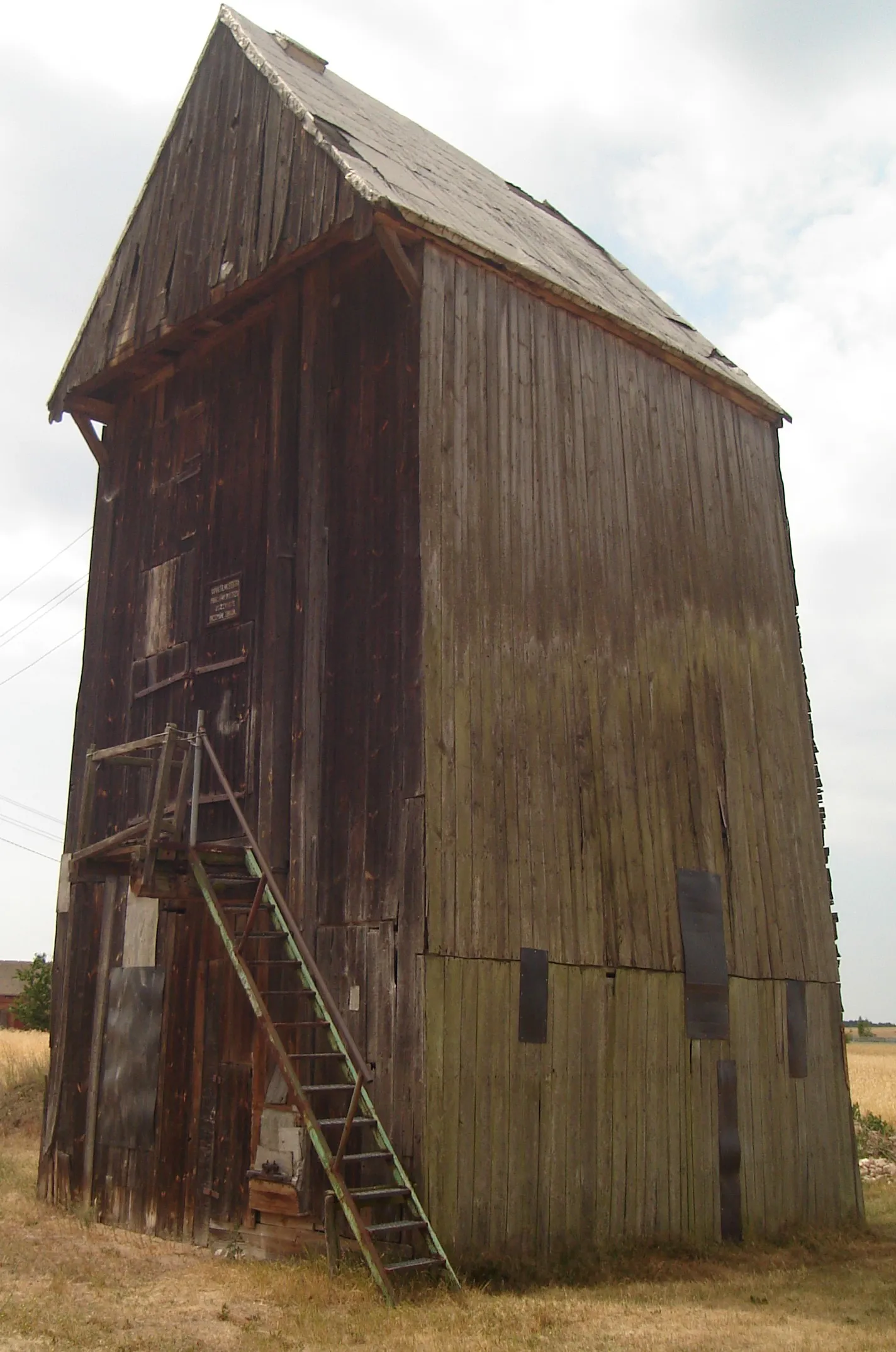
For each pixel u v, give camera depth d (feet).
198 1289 32.27
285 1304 30.04
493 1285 33.30
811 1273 38.52
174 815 41.39
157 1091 43.78
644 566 48.16
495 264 43.65
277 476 44.14
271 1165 37.50
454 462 40.55
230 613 45.75
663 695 47.42
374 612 39.91
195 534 48.73
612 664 45.27
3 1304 29.30
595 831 42.47
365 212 39.99
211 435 49.16
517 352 44.50
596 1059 40.27
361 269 43.83
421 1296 30.68
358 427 42.19
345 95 55.42
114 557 53.31
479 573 40.45
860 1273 38.52
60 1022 49.65
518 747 40.24
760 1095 46.96
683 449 52.31
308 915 38.81
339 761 39.78
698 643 50.14
